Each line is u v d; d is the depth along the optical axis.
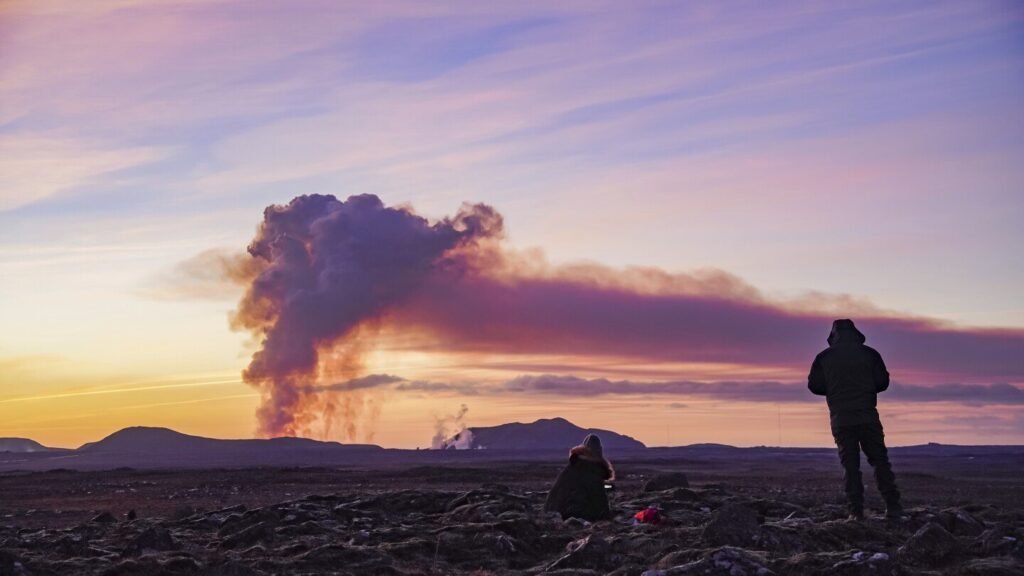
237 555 15.52
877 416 17.78
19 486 45.44
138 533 17.59
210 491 39.75
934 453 181.12
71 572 14.01
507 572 14.65
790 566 13.77
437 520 20.12
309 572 14.14
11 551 14.35
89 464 177.00
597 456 20.44
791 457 165.00
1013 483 46.62
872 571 13.43
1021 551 14.86
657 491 26.73
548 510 20.14
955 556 14.69
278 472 63.25
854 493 17.69
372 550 15.22
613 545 15.84
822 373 18.17
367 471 65.19
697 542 15.74
